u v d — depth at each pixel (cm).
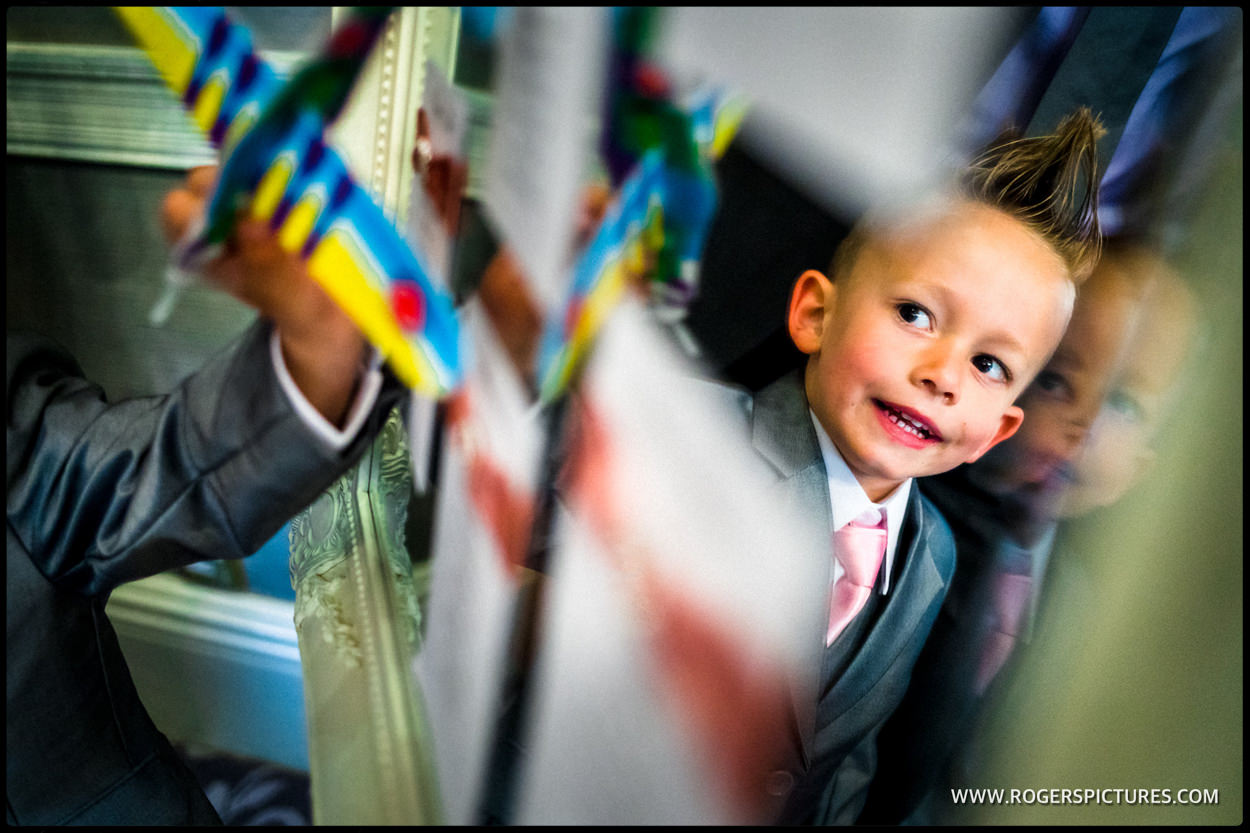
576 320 101
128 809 106
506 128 98
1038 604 102
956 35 92
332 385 93
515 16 96
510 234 100
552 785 105
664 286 101
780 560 101
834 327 96
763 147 97
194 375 92
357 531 108
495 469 105
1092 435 97
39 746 99
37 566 96
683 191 99
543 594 106
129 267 109
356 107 98
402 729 103
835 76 94
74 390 99
